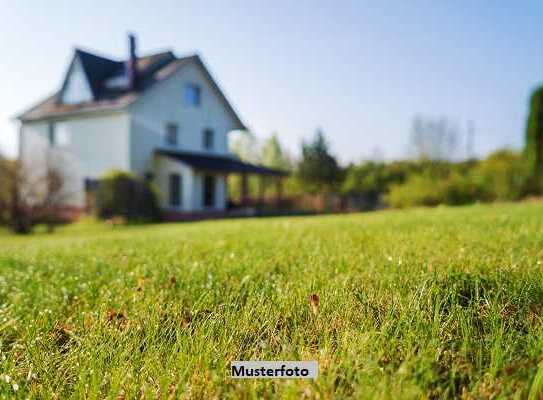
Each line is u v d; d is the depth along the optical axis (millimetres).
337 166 21391
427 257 2816
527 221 5488
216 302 2070
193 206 22031
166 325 1808
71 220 22500
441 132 38531
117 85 23109
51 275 3262
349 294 1945
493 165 19359
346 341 1418
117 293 2402
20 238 13352
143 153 22094
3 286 2787
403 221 6465
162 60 24469
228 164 24141
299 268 2754
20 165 17703
